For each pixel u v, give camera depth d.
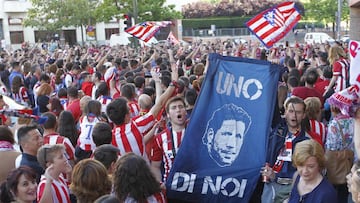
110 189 4.10
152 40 17.91
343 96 3.95
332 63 10.27
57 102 8.22
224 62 4.74
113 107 5.43
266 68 4.62
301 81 8.88
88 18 44.19
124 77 10.92
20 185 4.10
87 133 6.26
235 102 4.67
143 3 37.72
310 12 49.53
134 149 5.37
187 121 5.42
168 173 5.11
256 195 4.86
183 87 7.66
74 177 4.04
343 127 5.25
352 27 14.88
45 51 27.02
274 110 4.76
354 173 3.53
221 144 4.68
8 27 51.34
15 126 6.44
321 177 4.24
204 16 62.81
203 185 4.67
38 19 44.59
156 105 5.74
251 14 61.09
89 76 10.95
